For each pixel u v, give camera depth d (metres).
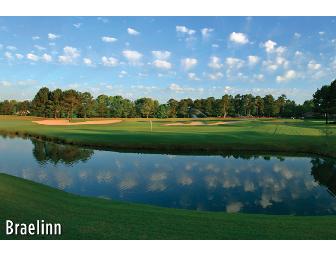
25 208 13.15
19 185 17.33
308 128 69.12
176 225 11.77
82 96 162.50
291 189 23.45
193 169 30.59
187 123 104.56
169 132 62.53
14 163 33.56
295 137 50.78
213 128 74.94
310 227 11.88
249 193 22.41
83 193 22.45
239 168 31.11
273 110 181.62
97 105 164.00
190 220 12.41
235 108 194.75
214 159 36.00
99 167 31.34
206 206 19.58
